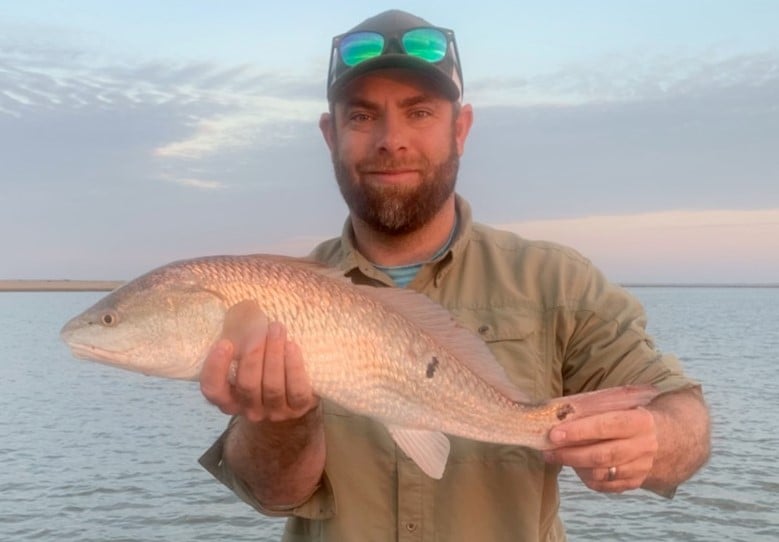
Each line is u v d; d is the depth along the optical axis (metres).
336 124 0.86
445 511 0.75
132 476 2.95
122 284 0.79
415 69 0.80
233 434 0.78
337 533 0.76
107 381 5.99
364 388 0.72
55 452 3.35
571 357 0.80
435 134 0.82
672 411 0.69
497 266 0.83
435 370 0.73
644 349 0.76
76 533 2.32
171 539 2.29
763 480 2.72
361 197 0.83
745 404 4.36
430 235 0.85
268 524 2.40
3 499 2.66
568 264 0.82
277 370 0.65
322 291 0.72
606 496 2.56
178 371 0.75
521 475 0.75
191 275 0.75
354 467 0.77
